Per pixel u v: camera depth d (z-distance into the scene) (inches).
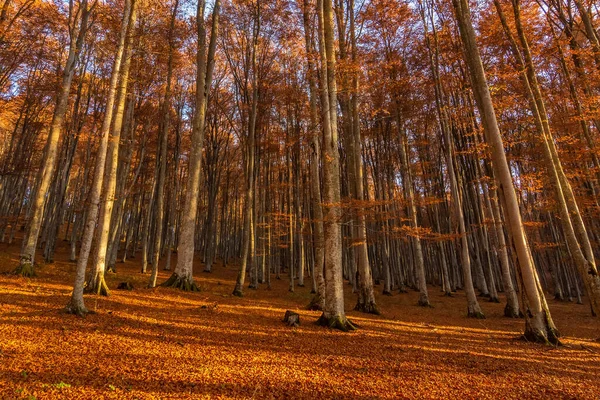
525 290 377.7
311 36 599.5
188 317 370.3
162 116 933.8
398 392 195.2
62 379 173.8
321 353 269.9
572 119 492.1
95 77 908.6
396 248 1156.5
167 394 167.3
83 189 919.7
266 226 901.8
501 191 383.6
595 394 207.3
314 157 558.6
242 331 325.7
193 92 1022.4
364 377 218.2
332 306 382.6
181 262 607.5
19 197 1263.5
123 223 1338.6
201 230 1654.8
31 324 271.1
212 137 1155.3
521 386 216.4
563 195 423.2
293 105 924.6
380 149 1094.4
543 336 362.9
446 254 1301.7
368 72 717.3
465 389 206.1
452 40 721.0
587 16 480.1
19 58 750.5
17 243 1133.1
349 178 626.8
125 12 366.0
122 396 160.6
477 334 414.0
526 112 612.4
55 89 757.3
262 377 203.8
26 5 672.4
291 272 829.8
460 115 696.4
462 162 910.4
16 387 157.6
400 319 514.6
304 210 1118.4
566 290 1104.2
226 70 1039.0
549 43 545.6
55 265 771.4
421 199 585.3
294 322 374.6
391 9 721.0
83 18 622.5
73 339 246.8
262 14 771.4
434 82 719.1
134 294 485.7
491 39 569.0
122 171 865.5
